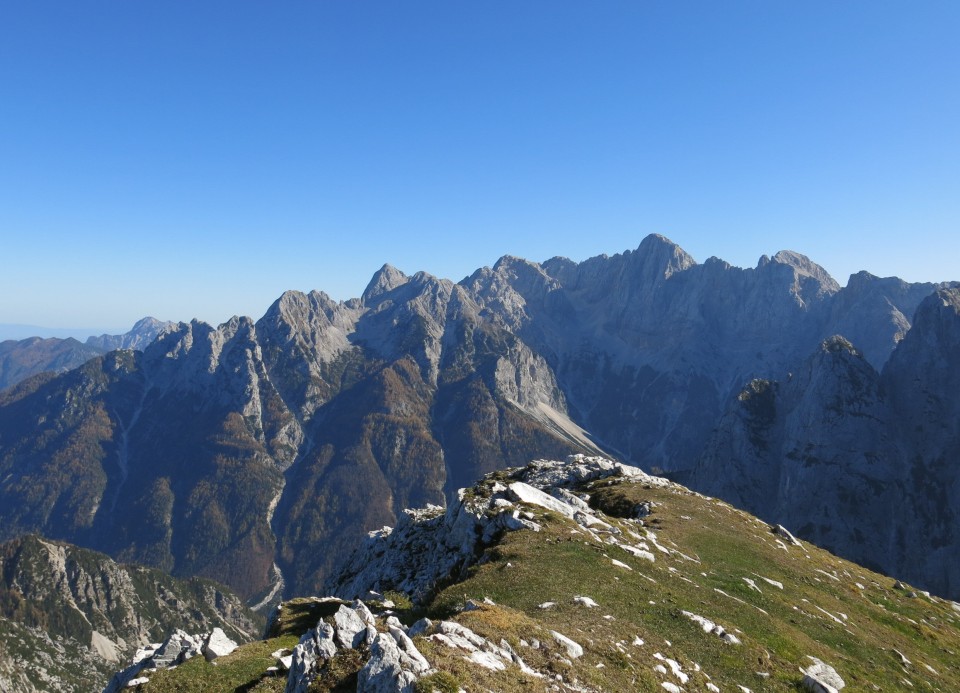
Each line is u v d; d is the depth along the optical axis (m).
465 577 44.84
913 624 52.53
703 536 60.72
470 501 61.09
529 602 34.31
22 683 183.62
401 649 20.52
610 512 72.38
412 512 85.62
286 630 49.47
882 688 35.50
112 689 40.28
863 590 61.25
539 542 46.28
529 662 23.08
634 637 30.19
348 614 25.22
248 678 36.81
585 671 23.72
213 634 42.03
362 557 86.25
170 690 35.50
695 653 31.17
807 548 72.88
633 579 40.66
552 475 90.56
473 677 19.69
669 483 86.88
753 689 28.98
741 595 46.03
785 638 37.47
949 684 40.91
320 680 21.55
